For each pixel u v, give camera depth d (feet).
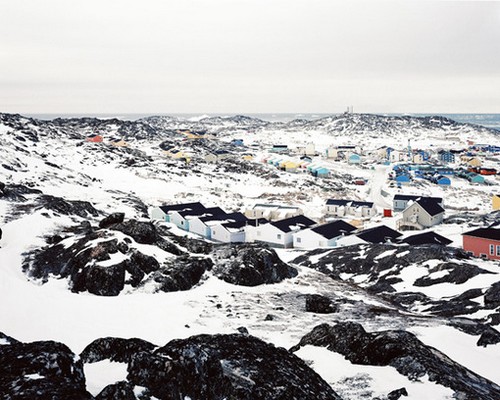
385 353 67.15
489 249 212.23
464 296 139.74
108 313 113.70
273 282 150.82
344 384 60.90
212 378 45.24
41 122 620.49
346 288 153.58
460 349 88.63
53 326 102.99
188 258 152.05
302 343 79.61
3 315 107.04
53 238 161.68
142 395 41.45
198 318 112.06
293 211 327.47
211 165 576.61
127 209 280.31
